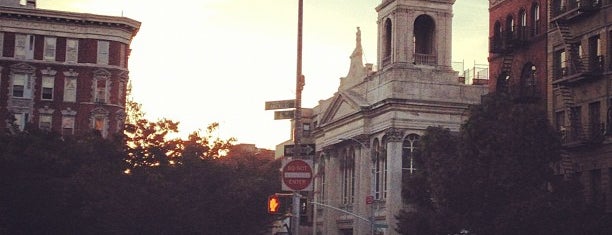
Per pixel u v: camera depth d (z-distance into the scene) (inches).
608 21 1950.1
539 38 2244.1
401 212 2156.7
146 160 2293.3
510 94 2076.8
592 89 2004.2
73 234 2319.1
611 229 1754.4
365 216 3127.5
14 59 3412.9
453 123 3021.7
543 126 1879.9
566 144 2000.5
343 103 3430.1
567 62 2078.0
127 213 2158.0
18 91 3417.8
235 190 2214.6
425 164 2070.6
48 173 2277.3
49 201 2252.7
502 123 1867.6
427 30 3225.9
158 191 2159.2
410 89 3011.8
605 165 1931.6
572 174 1945.1
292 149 1122.7
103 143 2345.0
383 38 3201.3
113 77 3489.2
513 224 1755.7
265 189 2282.2
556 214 1742.1
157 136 2321.6
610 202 1900.8
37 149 2289.6
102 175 2199.8
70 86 3459.6
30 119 3405.5
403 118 2987.2
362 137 3184.1
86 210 2161.7
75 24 3467.0
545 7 2226.9
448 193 1857.8
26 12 3405.5
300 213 1080.8
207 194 2223.2
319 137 3752.5
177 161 2287.2
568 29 2103.8
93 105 3454.7
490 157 1846.7
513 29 2374.5
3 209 2226.9
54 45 3462.1
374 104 3115.2
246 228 2327.8
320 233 3627.0
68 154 2337.6
